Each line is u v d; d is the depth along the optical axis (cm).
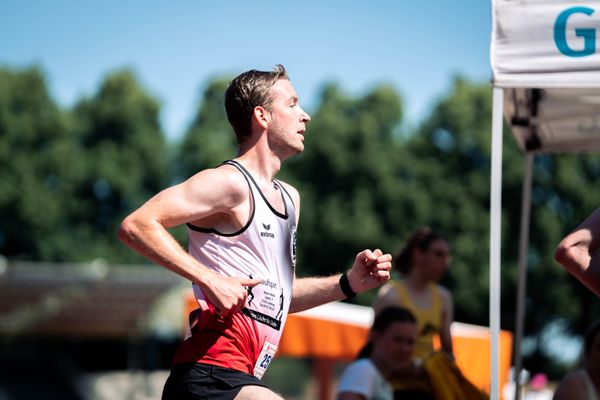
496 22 438
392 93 4022
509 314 3384
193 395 355
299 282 404
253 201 364
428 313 666
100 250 4044
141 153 4300
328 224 3650
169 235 342
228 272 360
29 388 3781
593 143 662
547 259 3322
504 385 1103
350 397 557
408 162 3766
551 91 577
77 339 3806
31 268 2441
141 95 4397
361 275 399
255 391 352
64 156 4091
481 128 3697
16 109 4128
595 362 482
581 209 3400
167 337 3744
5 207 3950
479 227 3544
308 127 3869
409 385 611
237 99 380
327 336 985
